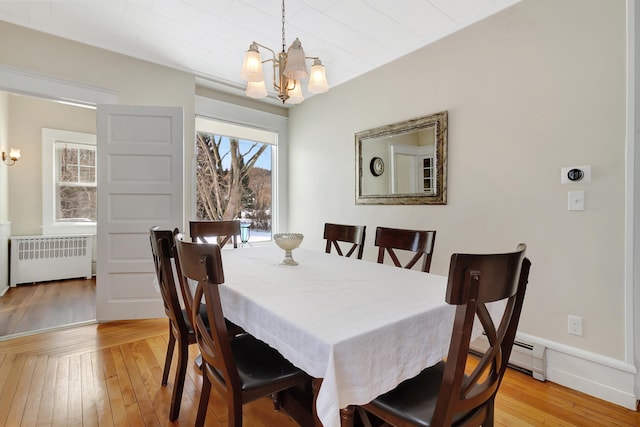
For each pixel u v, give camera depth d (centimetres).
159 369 204
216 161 495
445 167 255
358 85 333
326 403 82
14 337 250
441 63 259
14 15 240
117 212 281
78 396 174
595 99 182
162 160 291
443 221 259
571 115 191
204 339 124
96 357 219
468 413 105
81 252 441
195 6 229
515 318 108
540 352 198
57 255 424
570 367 191
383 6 225
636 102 169
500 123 224
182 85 330
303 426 150
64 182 444
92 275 452
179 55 301
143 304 288
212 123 393
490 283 85
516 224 216
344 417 100
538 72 204
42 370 201
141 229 287
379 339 96
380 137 309
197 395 179
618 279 176
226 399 115
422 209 274
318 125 387
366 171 324
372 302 119
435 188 262
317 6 226
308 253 230
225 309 141
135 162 285
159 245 156
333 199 367
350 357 88
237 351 139
